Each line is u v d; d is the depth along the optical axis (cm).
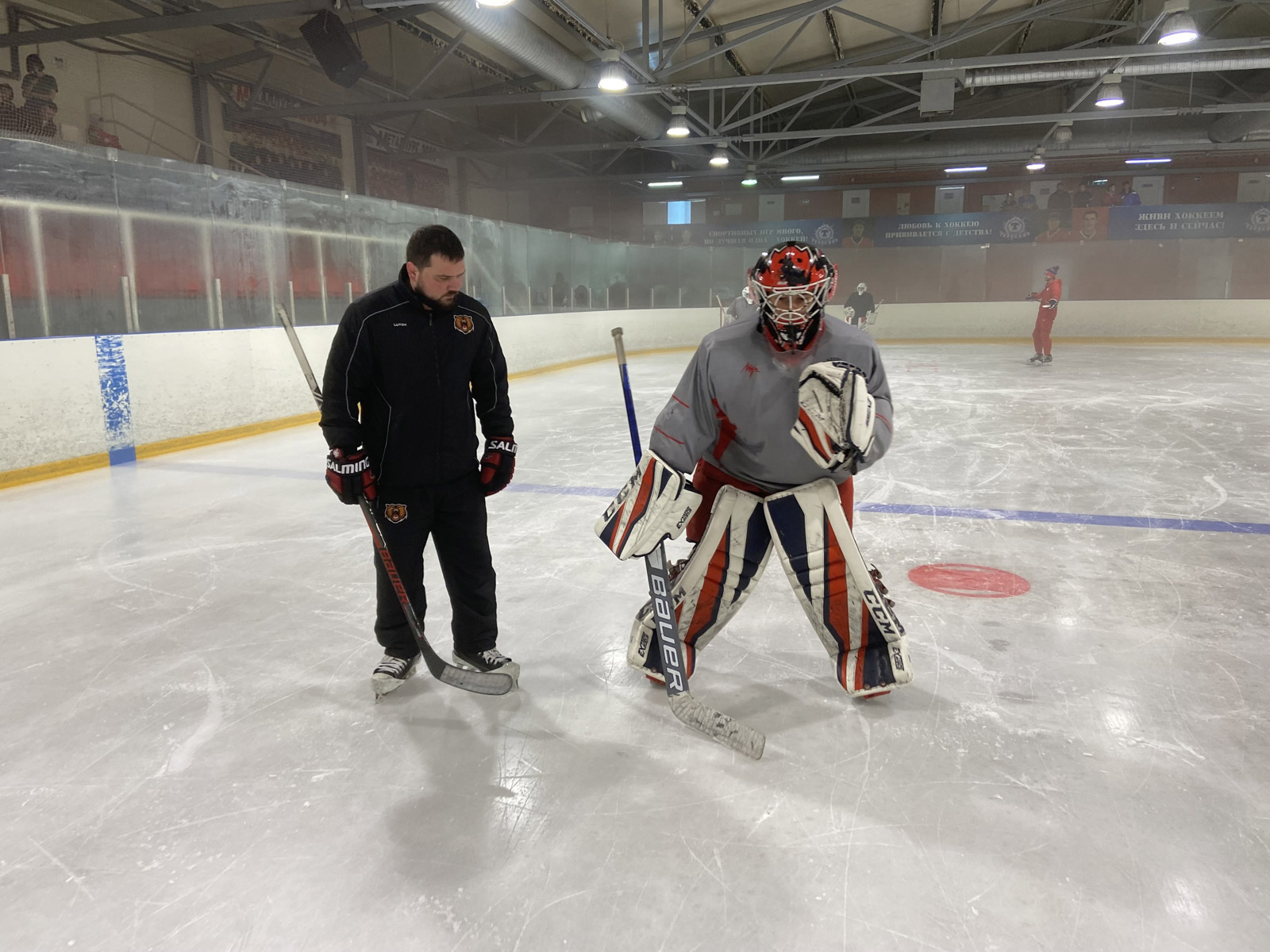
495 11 841
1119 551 366
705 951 142
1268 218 1722
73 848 174
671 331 1769
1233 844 168
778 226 1981
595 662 263
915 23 1231
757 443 196
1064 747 206
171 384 649
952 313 1816
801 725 219
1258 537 383
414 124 1392
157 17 827
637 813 182
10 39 853
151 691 247
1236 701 229
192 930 150
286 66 1232
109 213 650
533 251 1329
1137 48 969
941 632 280
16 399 532
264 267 788
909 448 612
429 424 216
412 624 225
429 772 201
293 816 183
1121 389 948
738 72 1334
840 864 164
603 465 574
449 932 148
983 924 147
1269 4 1231
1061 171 1877
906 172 1950
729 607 223
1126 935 144
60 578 352
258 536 411
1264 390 921
